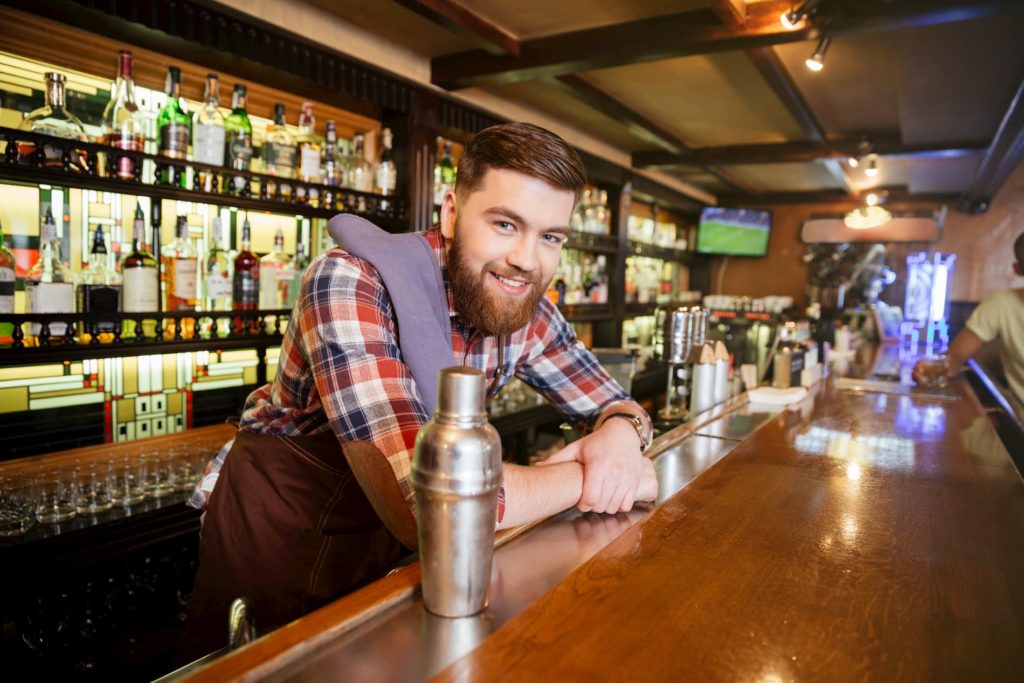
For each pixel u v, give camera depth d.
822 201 6.73
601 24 2.62
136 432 2.38
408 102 2.99
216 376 2.61
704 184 6.47
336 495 1.22
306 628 0.66
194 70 2.38
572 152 0.96
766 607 0.75
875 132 4.30
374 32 2.73
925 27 2.48
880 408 2.22
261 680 0.58
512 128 0.96
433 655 0.63
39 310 1.89
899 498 1.19
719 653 0.64
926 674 0.62
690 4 2.43
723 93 3.51
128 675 1.92
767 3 2.37
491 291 1.01
